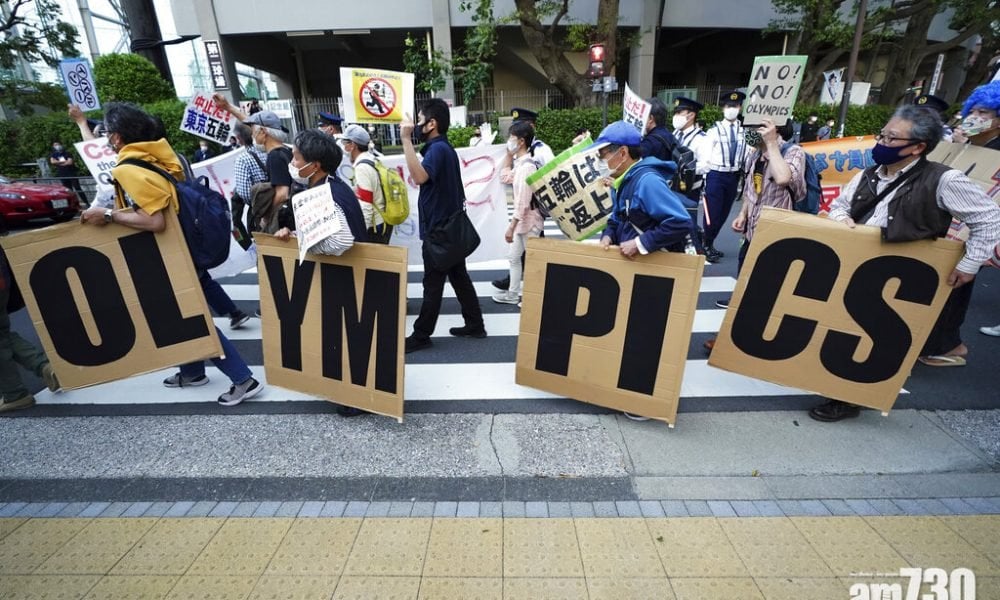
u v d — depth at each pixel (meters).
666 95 18.52
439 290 4.00
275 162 3.88
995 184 3.29
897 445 2.80
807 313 2.86
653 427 3.03
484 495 2.51
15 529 2.35
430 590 1.97
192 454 2.88
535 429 3.04
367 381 3.02
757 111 3.29
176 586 2.02
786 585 1.96
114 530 2.33
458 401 3.38
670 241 2.67
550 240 3.01
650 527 2.27
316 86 26.44
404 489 2.56
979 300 4.89
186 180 3.36
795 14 18.08
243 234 4.86
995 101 3.22
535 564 2.08
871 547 2.13
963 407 3.12
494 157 5.80
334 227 2.69
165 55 17.47
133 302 3.08
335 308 3.02
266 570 2.08
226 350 3.29
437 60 16.39
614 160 2.88
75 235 2.94
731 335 3.05
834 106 16.11
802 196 3.76
